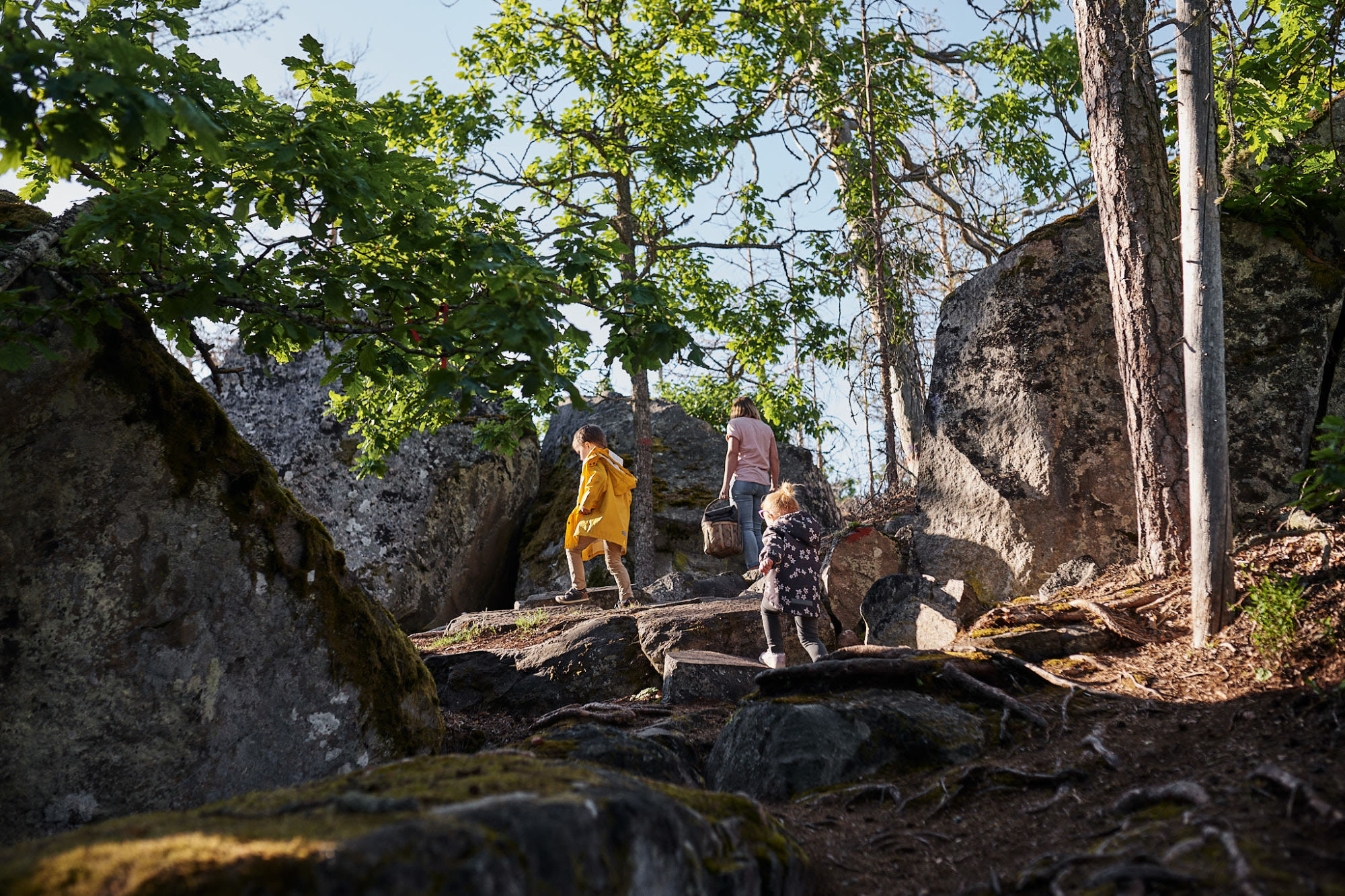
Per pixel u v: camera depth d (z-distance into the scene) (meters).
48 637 3.86
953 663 4.25
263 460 4.55
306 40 4.45
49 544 3.92
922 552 7.02
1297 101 6.43
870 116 11.41
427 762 2.56
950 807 3.23
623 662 6.13
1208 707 3.53
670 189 12.31
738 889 2.29
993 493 6.76
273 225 4.49
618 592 8.55
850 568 7.01
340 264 4.67
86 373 4.08
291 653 4.36
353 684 4.52
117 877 1.58
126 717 3.94
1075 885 2.30
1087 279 6.79
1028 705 3.99
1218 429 4.40
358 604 4.68
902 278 11.88
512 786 2.15
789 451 12.30
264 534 4.39
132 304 4.32
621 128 11.41
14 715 3.77
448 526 10.89
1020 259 7.01
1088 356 6.68
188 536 4.19
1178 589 5.06
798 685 4.36
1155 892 2.12
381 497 10.56
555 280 4.07
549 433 13.74
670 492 11.79
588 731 4.05
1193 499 4.45
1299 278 5.98
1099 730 3.56
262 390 11.14
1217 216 4.60
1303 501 3.63
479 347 4.15
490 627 7.63
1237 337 6.03
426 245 4.39
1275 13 6.49
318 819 1.94
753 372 13.02
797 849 2.73
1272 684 3.55
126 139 2.92
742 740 3.97
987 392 7.02
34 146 3.32
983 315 7.14
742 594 7.82
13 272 3.72
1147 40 5.82
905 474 13.95
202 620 4.15
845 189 12.46
